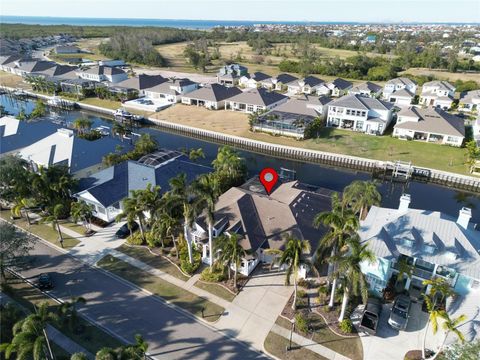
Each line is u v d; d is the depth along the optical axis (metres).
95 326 35.31
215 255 40.75
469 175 70.62
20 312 35.44
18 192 53.06
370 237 39.38
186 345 33.28
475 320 31.94
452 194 69.56
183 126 101.12
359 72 167.50
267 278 41.84
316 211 49.28
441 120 88.12
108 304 38.09
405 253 37.81
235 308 37.47
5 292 39.78
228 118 108.25
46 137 71.94
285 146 85.75
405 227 39.66
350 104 95.12
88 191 53.34
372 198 48.00
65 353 32.19
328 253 35.69
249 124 99.94
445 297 36.44
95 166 64.50
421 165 75.19
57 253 46.44
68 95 133.38
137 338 27.45
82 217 50.53
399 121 92.69
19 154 66.25
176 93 125.38
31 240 43.53
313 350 32.75
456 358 27.62
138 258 45.31
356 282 31.20
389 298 38.72
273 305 37.88
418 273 38.62
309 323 35.59
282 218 46.09
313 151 82.56
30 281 41.50
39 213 56.47
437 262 36.44
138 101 123.75
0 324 32.50
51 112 116.38
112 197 53.91
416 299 38.62
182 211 42.38
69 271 43.09
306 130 89.75
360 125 95.06
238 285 40.66
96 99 129.38
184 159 70.31
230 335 34.34
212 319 36.09
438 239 38.06
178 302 38.28
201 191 37.47
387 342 33.59
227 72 165.12
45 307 29.14
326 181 73.38
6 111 118.12
